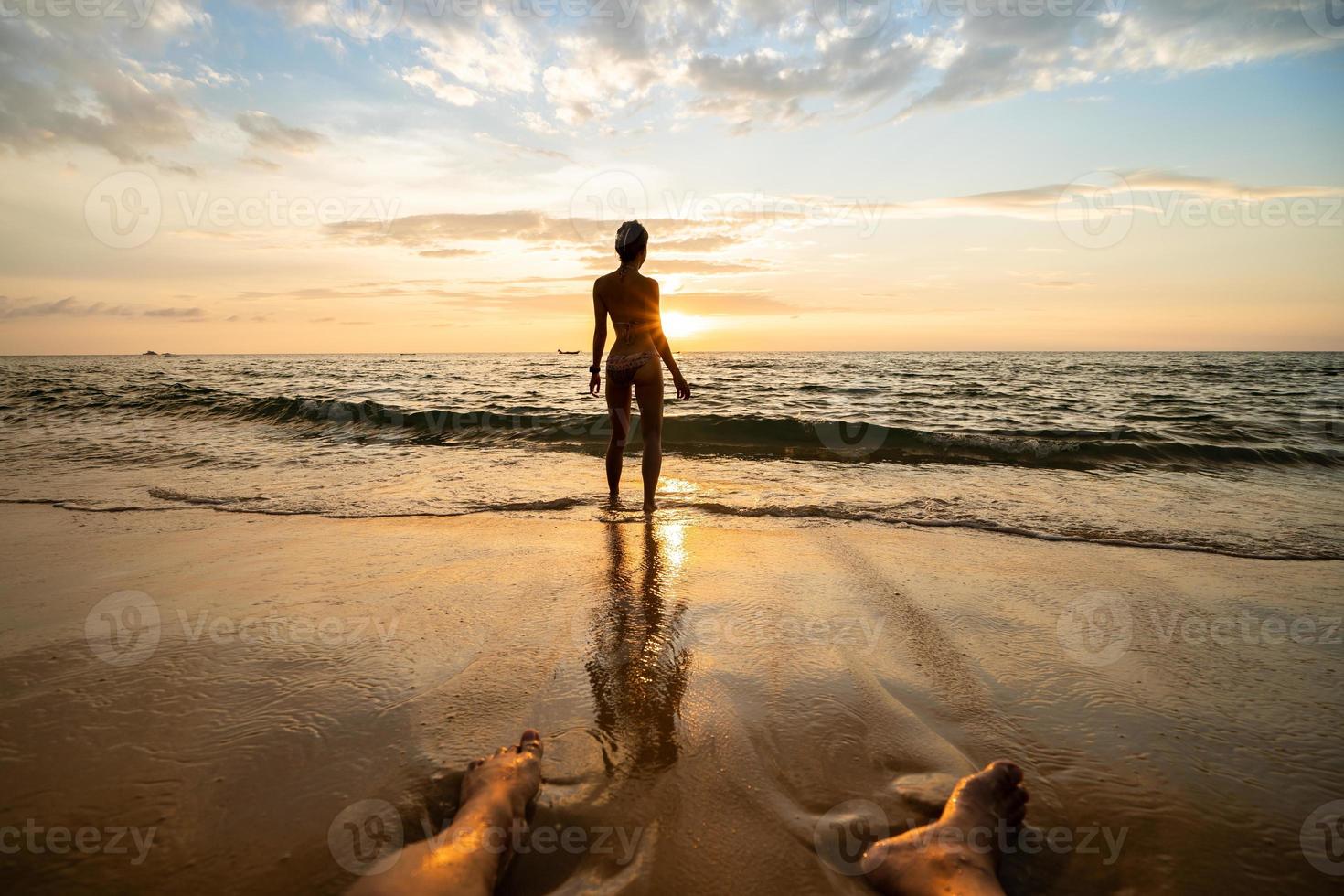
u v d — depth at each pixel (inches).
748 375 969.5
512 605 95.7
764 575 109.4
